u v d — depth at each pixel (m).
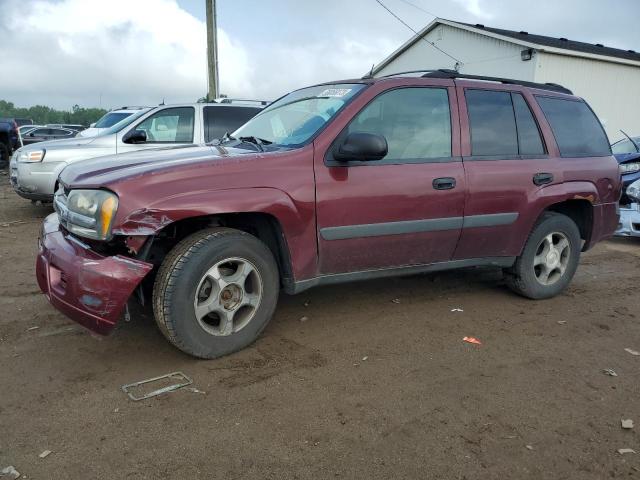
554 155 4.73
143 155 3.77
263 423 2.80
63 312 3.29
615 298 5.12
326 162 3.65
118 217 3.06
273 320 4.20
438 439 2.71
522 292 4.85
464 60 21.62
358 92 3.92
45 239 3.53
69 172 3.69
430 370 3.45
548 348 3.87
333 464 2.49
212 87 15.68
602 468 2.54
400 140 3.98
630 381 3.40
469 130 4.28
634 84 21.19
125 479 2.35
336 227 3.71
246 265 3.48
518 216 4.48
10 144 17.33
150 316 4.15
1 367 3.33
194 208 3.18
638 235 7.57
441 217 4.10
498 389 3.23
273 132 4.16
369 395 3.11
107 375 3.25
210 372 3.32
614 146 10.12
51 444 2.58
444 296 4.93
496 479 2.43
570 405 3.08
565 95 5.05
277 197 3.44
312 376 3.31
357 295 4.86
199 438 2.65
